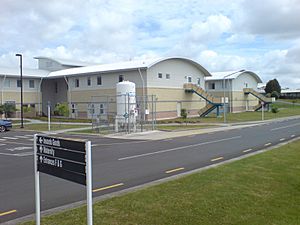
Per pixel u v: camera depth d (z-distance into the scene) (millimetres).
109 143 20594
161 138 23125
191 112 49812
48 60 60812
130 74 43125
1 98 47375
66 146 4938
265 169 10000
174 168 11711
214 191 7641
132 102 31094
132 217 6078
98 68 47719
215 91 63656
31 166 12953
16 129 32406
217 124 36500
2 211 7156
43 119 44969
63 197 8164
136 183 9500
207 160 13273
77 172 4754
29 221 6133
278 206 6527
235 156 14133
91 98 47125
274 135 23078
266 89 112062
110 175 10719
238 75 62969
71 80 49812
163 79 44469
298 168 10117
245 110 66188
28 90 51000
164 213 6250
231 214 6105
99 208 6617
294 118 47469
